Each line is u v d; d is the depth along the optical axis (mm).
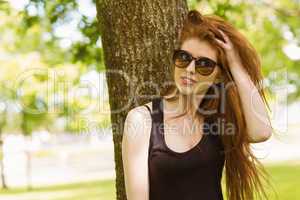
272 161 23281
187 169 2971
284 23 10891
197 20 3121
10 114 15555
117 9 3576
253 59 3209
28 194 18094
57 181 22922
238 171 3363
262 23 10414
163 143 2967
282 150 31375
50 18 6441
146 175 2934
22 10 6633
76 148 31656
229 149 3203
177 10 3619
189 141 3047
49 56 11320
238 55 3182
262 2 10391
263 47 10578
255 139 3227
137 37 3562
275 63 10617
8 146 21406
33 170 29844
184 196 2959
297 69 10781
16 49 12391
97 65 6441
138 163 2949
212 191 3039
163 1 3576
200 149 3043
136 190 2920
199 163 3006
